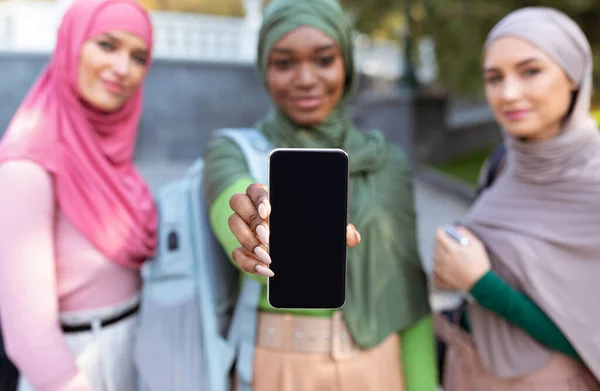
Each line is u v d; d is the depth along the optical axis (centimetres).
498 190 189
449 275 177
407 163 191
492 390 183
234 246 145
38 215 154
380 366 173
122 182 180
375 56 1342
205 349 170
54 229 163
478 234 185
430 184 898
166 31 989
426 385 181
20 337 150
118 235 170
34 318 151
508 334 176
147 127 921
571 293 168
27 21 898
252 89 972
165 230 179
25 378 164
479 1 607
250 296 172
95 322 170
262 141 173
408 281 179
